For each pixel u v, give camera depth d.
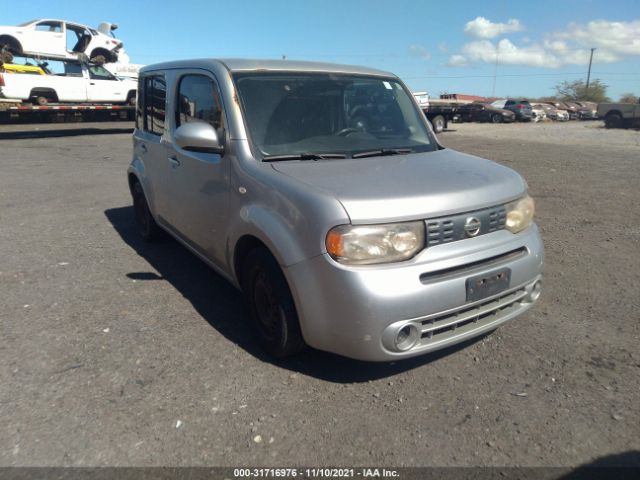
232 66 3.73
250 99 3.57
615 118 28.50
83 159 12.16
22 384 3.00
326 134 3.69
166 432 2.61
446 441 2.58
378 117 4.05
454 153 3.91
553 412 2.80
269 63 3.89
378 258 2.70
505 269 3.00
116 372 3.14
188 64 4.23
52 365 3.21
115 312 3.98
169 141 4.48
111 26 19.59
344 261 2.68
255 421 2.71
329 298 2.73
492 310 3.03
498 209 3.07
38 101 16.36
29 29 16.39
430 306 2.73
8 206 7.40
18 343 3.47
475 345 3.50
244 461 2.43
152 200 5.08
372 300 2.64
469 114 32.47
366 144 3.75
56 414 2.73
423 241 2.79
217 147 3.46
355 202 2.70
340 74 4.08
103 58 18.28
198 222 4.02
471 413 2.79
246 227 3.22
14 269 4.88
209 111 3.78
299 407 2.84
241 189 3.32
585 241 5.83
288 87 3.75
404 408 2.84
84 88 17.47
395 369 3.22
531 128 28.33
